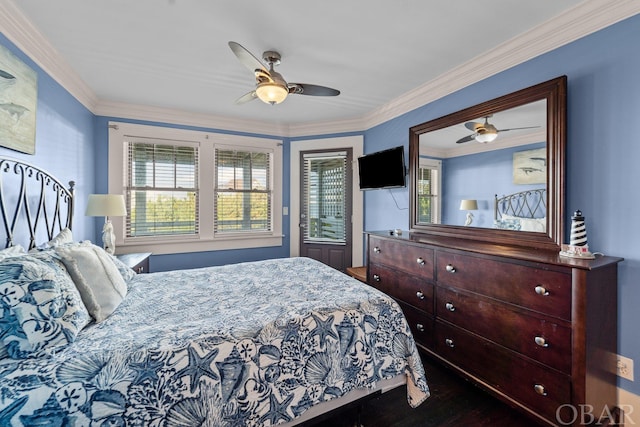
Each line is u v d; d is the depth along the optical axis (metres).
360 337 1.45
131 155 3.32
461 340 1.92
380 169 3.28
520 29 1.86
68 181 2.48
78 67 2.34
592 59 1.66
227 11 1.67
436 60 2.27
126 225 3.31
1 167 1.63
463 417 1.66
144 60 2.24
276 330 1.28
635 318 1.50
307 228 4.09
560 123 1.75
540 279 1.49
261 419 1.15
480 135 2.27
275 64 2.29
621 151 1.56
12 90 1.71
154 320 1.36
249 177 3.93
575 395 1.35
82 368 0.97
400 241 2.44
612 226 1.59
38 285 1.06
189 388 1.05
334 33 1.90
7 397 0.87
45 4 1.60
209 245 3.69
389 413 1.70
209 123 3.64
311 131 4.00
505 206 2.09
